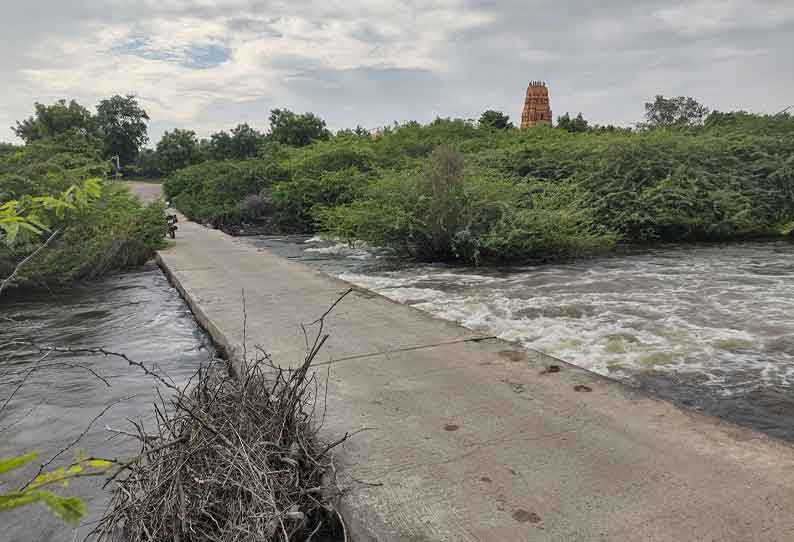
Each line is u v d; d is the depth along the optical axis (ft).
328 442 11.46
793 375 16.83
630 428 11.85
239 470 8.70
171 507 8.40
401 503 9.34
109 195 34.58
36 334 22.76
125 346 21.13
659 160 52.90
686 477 9.88
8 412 14.92
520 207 43.09
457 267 39.09
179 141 162.61
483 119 127.13
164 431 10.66
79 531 9.91
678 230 51.37
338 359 16.84
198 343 21.48
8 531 9.98
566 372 15.33
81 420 14.47
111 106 170.09
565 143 62.59
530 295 28.40
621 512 8.92
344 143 84.48
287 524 8.98
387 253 47.06
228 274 32.55
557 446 11.14
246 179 83.20
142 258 41.42
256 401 10.43
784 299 26.03
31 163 31.63
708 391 15.85
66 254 32.35
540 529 8.56
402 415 12.78
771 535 8.25
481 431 11.89
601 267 36.68
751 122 66.95
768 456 10.56
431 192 41.52
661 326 22.08
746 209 48.21
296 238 64.08
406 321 21.15
